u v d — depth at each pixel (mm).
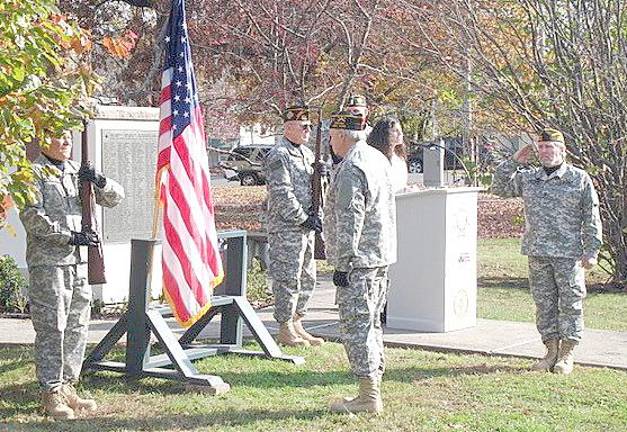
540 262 8844
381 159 7449
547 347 8984
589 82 14289
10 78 5961
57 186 7250
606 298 13484
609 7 14023
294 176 9516
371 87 17359
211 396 7926
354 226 7164
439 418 7332
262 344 9219
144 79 19141
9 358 9188
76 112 6566
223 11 16781
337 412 7473
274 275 9695
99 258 7398
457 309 10656
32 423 7180
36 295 7289
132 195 12039
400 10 15336
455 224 10539
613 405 7773
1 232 12070
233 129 21562
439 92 16250
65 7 19672
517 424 7188
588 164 14336
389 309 10789
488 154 16031
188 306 8023
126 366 8367
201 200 8211
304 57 15992
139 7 19594
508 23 14492
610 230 14414
